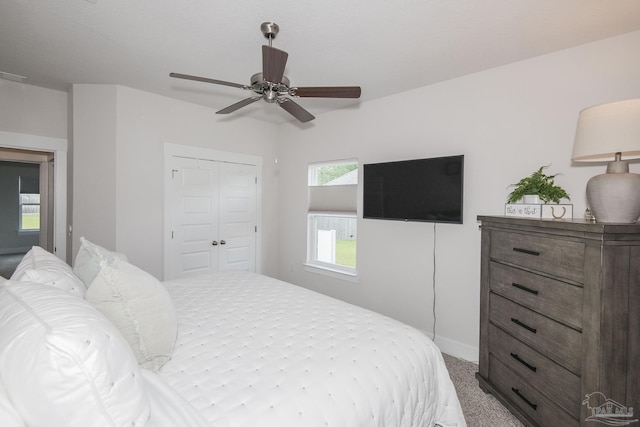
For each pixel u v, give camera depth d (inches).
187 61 103.9
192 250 148.0
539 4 71.2
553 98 92.7
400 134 128.0
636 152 68.5
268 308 72.6
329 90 79.6
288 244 178.1
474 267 108.3
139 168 131.3
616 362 55.0
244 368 47.0
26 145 123.3
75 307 33.0
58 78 118.3
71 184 126.2
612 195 58.9
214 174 155.2
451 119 113.3
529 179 84.0
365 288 140.9
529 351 71.6
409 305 125.6
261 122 173.6
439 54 95.4
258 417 37.3
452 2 71.0
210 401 39.4
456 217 106.1
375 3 71.9
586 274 57.5
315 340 56.7
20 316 31.4
